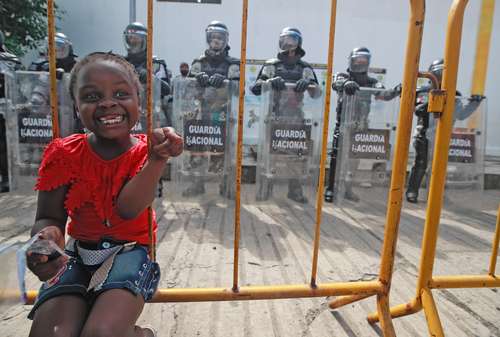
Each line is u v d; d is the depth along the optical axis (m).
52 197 1.17
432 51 6.28
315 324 1.75
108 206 1.18
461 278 1.57
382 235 3.19
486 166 6.02
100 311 0.98
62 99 3.89
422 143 4.48
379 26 6.25
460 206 4.36
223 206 3.96
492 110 6.49
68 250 1.23
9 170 3.95
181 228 3.15
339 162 4.28
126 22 6.21
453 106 1.43
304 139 3.99
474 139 4.27
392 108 4.09
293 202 4.15
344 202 4.36
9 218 3.24
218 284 2.11
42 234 1.02
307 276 2.27
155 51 6.07
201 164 4.00
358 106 4.07
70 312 1.01
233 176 4.16
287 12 6.11
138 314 1.07
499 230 1.59
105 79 1.10
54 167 1.15
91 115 1.11
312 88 3.90
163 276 2.19
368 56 4.33
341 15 6.16
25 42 5.82
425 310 1.52
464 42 6.22
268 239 2.95
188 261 2.42
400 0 6.23
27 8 5.52
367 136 4.12
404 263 2.56
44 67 4.13
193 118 3.90
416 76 1.35
